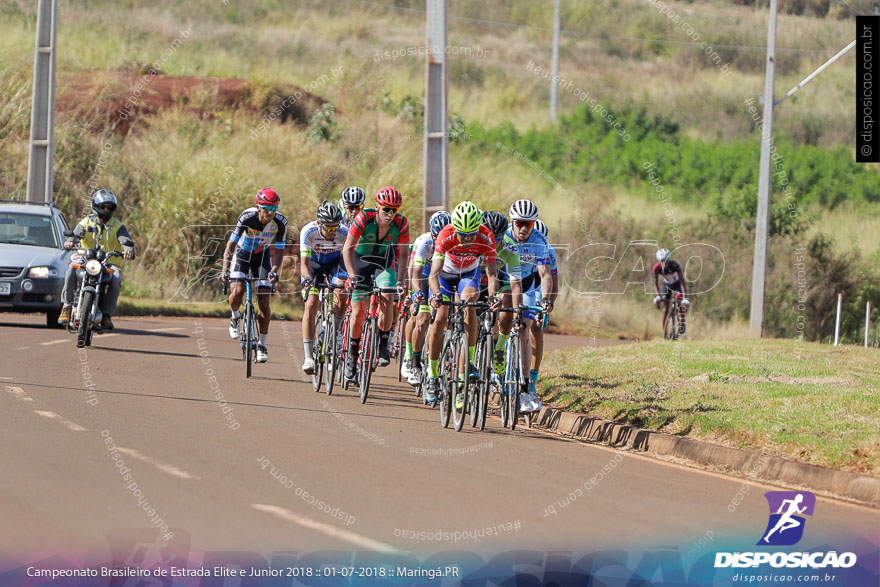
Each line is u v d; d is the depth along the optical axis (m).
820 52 186.88
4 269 60.91
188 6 157.75
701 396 39.44
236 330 48.19
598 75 171.88
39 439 30.33
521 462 31.33
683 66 182.12
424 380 42.31
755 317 81.69
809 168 135.25
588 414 39.16
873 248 112.81
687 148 138.12
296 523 23.33
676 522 25.05
